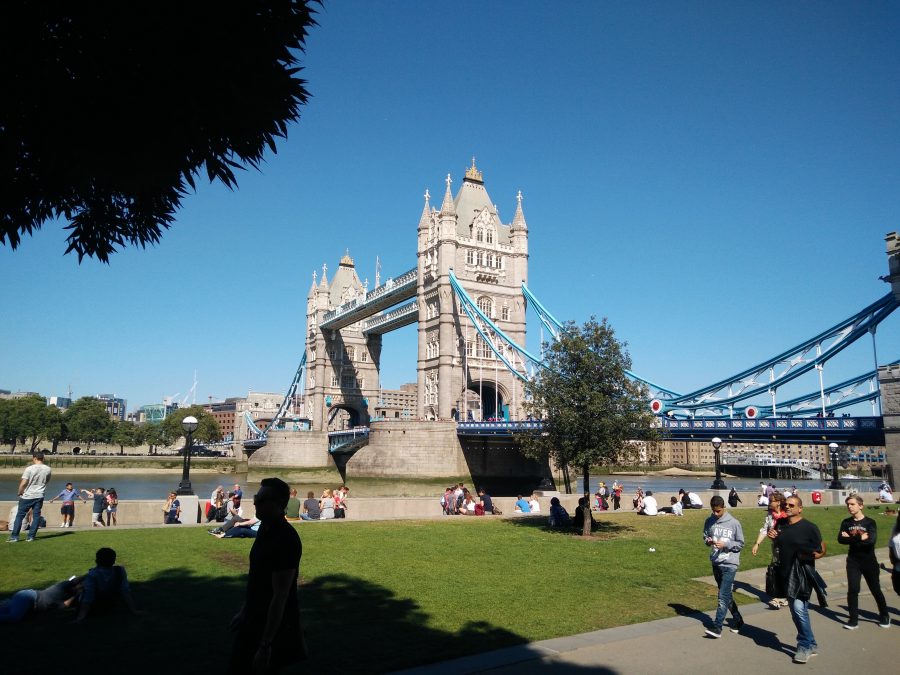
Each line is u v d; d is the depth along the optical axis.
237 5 10.52
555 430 31.94
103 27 9.82
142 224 12.83
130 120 10.53
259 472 136.00
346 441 124.94
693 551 24.47
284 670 10.40
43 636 12.21
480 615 14.12
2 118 9.99
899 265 59.06
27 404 196.88
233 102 10.96
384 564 20.03
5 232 11.41
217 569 18.53
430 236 115.62
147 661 10.85
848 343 64.12
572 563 21.22
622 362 32.03
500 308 114.50
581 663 11.07
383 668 10.57
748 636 13.05
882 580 19.23
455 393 108.00
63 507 28.41
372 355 159.12
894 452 54.72
